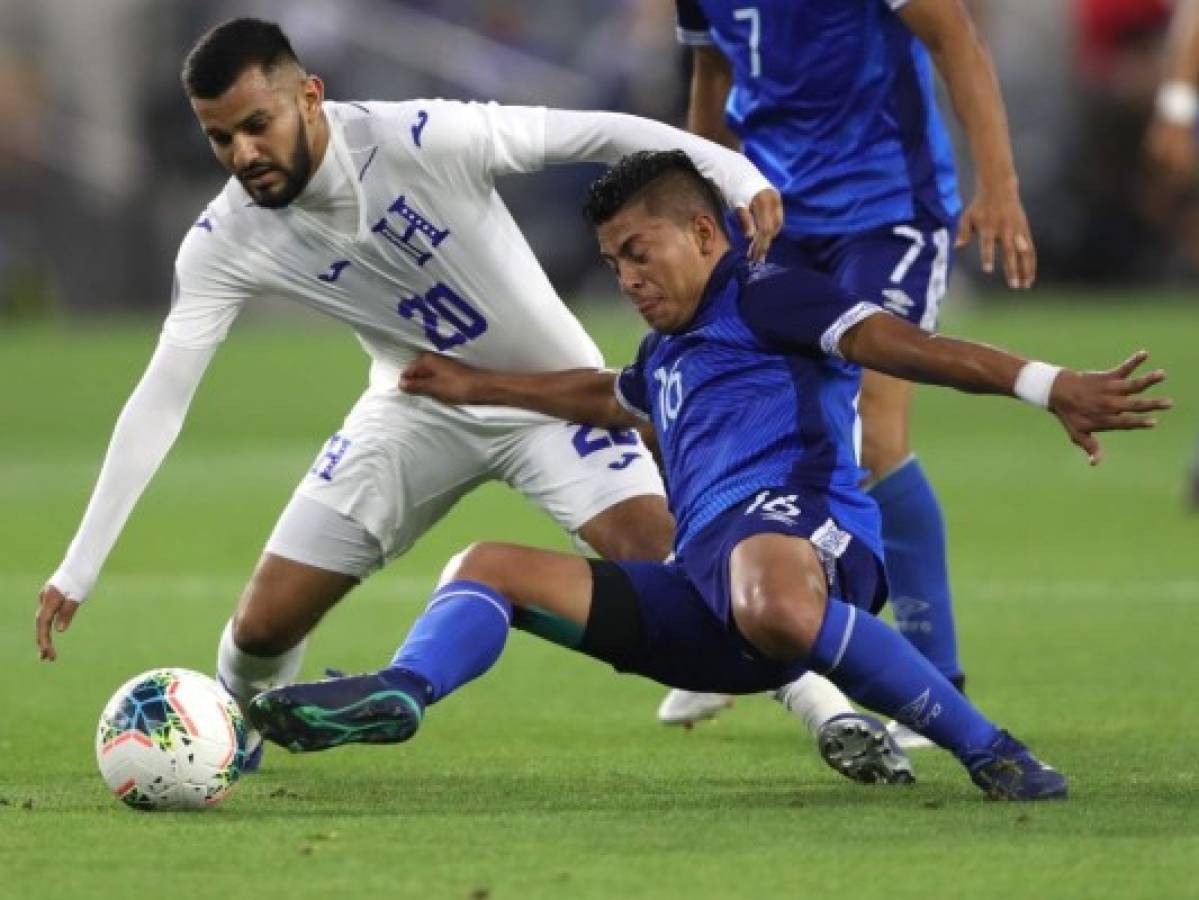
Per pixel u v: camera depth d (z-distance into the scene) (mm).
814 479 19266
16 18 85125
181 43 83312
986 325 74000
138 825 18047
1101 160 85062
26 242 85750
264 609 21984
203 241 21531
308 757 22266
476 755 22406
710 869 16125
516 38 82938
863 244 24609
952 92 23219
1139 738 22938
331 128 20984
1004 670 27766
